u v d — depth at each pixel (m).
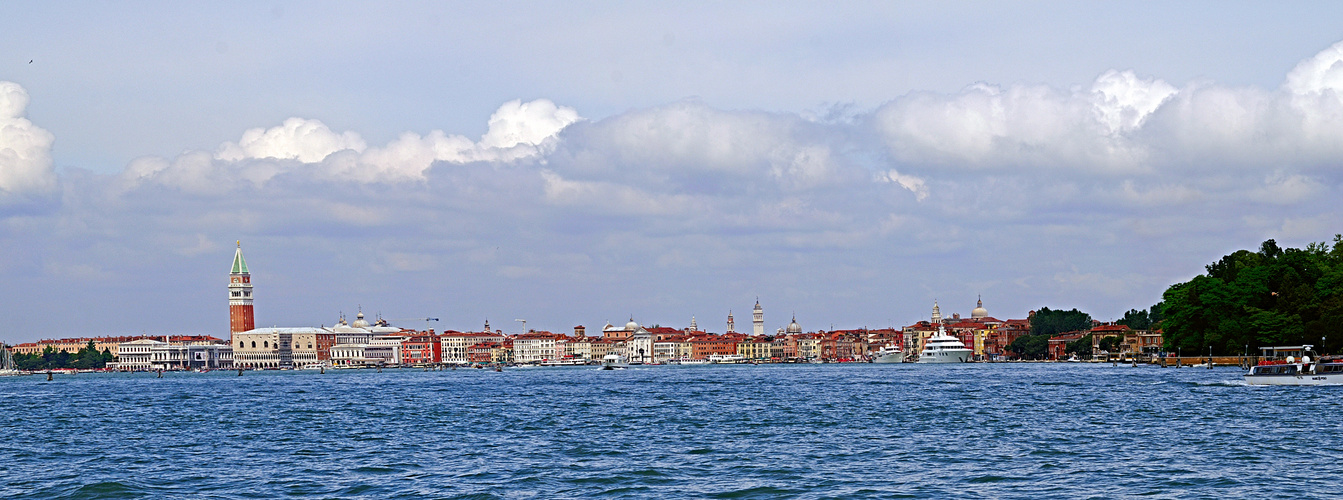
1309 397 147.75
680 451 93.75
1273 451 87.94
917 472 79.88
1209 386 182.25
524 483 76.44
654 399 175.62
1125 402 146.00
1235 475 76.19
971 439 100.75
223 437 111.75
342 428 121.00
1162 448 91.31
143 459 92.81
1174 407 134.38
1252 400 143.75
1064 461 84.38
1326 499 67.56
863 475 78.69
